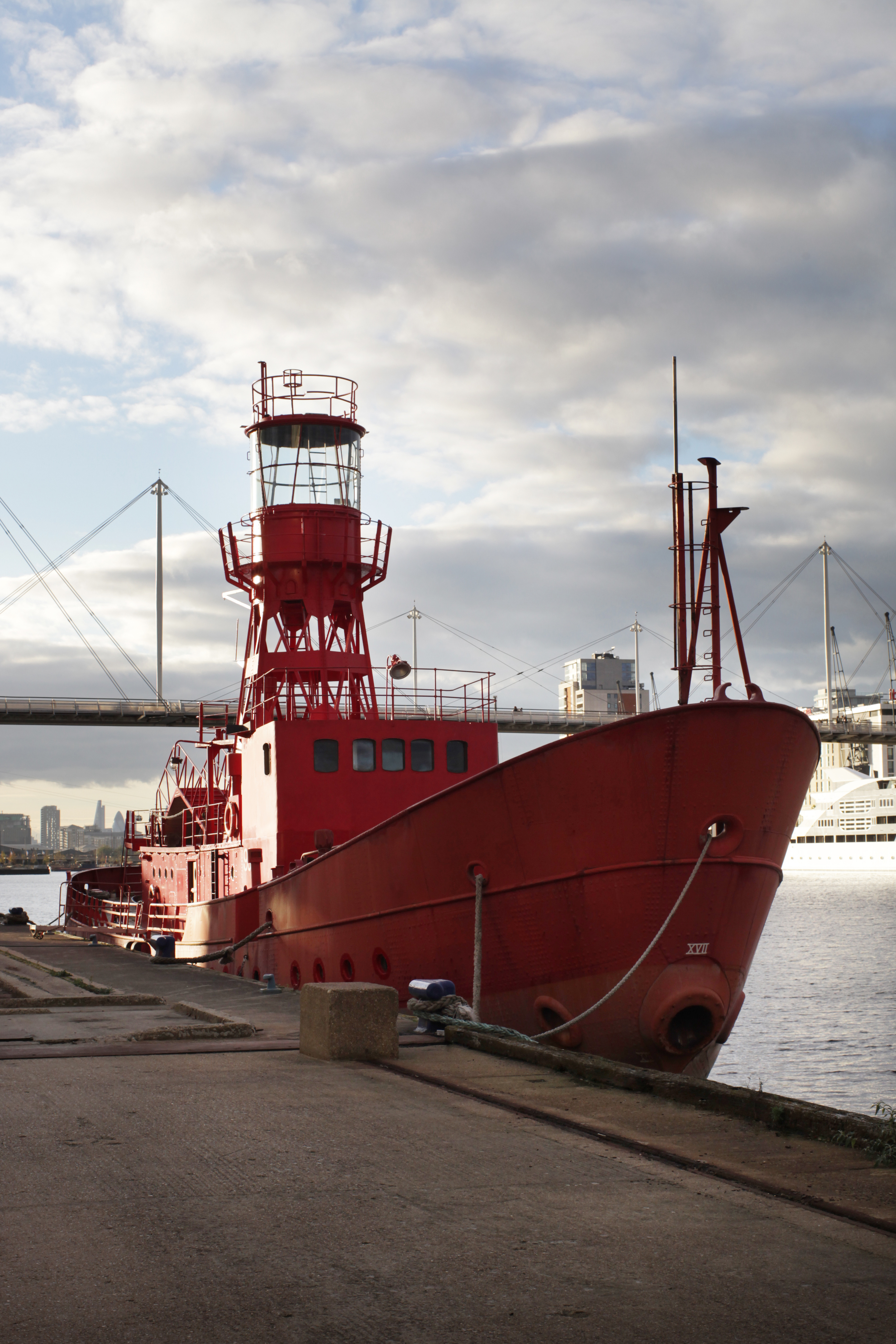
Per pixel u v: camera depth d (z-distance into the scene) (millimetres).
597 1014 17953
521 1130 9289
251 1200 7359
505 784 17938
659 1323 5582
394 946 20188
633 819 17234
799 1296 5910
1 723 107562
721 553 31844
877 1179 7879
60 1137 8867
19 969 22828
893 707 183000
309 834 24547
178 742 35906
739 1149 8695
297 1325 5527
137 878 48688
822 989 47250
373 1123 9438
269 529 28547
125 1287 5953
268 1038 13953
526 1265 6301
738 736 16922
